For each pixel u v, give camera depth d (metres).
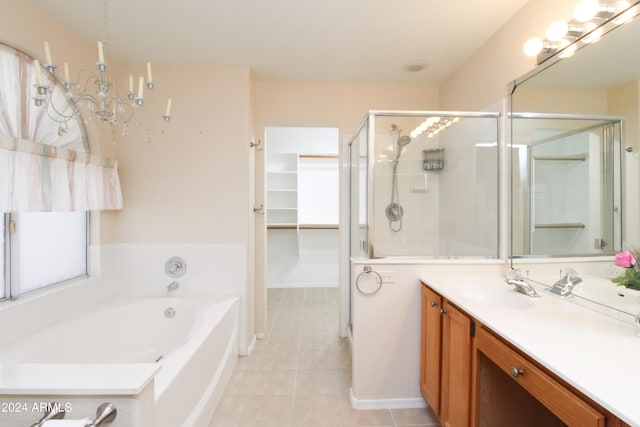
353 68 2.52
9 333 1.58
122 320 2.19
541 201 1.63
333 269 4.54
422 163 2.18
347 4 1.72
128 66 2.42
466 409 1.36
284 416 1.78
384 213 2.15
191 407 1.53
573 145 1.41
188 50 2.25
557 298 1.48
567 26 1.32
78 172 1.89
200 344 1.66
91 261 2.27
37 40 1.73
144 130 2.44
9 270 1.67
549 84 1.54
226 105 2.48
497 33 1.97
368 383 1.87
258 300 2.84
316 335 2.91
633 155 1.14
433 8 1.75
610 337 1.05
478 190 2.11
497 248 1.97
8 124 1.60
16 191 1.48
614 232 1.22
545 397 0.91
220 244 2.50
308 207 4.50
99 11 1.79
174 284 2.46
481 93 2.15
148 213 2.47
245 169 2.50
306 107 2.80
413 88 2.85
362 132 2.32
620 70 1.18
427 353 1.77
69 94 1.49
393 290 1.89
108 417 0.96
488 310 1.32
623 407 0.68
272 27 1.95
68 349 1.80
